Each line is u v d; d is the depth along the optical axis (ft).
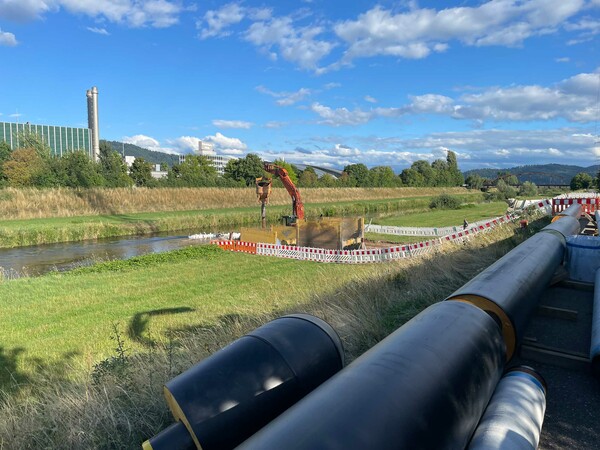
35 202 106.63
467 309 8.87
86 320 27.63
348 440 5.16
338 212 144.87
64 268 54.34
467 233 42.96
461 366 7.07
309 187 213.66
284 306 24.62
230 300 31.09
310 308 21.59
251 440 5.44
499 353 8.46
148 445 6.81
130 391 12.68
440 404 6.22
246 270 44.83
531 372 9.65
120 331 25.07
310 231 59.21
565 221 28.71
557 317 16.34
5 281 40.27
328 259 50.39
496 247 32.01
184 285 37.55
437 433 5.93
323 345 8.51
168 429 7.04
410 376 6.30
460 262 28.86
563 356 12.64
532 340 13.70
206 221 106.11
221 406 7.07
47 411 12.76
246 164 201.67
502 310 10.64
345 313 18.35
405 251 45.29
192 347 17.44
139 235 89.04
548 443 9.19
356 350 14.80
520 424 7.63
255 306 26.76
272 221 118.21
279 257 53.93
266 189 71.41
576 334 14.87
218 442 6.88
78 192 118.73
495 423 7.56
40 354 21.90
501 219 44.55
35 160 131.44
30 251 67.92
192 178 170.50
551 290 19.71
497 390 8.82
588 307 17.44
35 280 40.29
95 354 21.29
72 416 11.75
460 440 6.43
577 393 11.21
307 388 7.94
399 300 21.17
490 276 12.78
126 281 39.58
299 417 5.55
